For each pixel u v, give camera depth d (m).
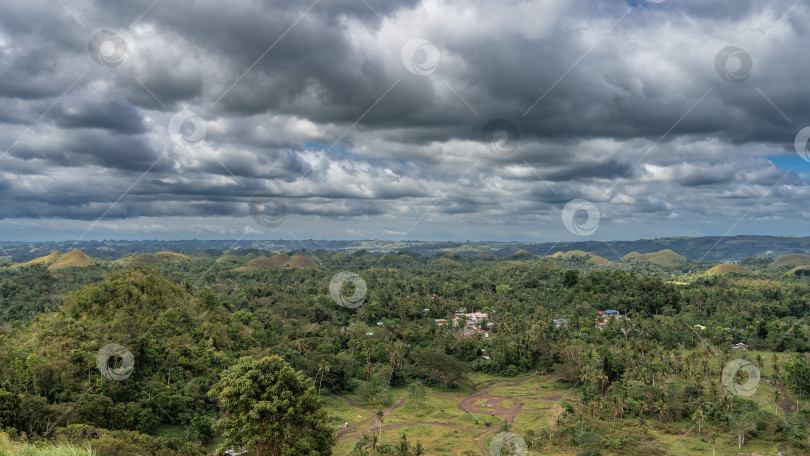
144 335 72.69
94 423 52.53
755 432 64.06
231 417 27.31
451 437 65.69
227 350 85.19
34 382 57.53
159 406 62.50
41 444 22.31
